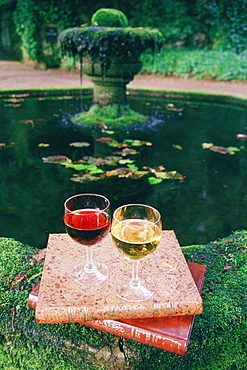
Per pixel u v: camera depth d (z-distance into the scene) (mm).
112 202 3166
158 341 1120
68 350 1384
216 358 1405
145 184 3572
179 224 2863
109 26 5297
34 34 10734
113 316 1110
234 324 1438
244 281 1753
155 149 4660
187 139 5129
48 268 1283
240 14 11094
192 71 10266
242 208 3166
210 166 4145
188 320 1167
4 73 9898
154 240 1112
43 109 6684
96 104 5926
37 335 1408
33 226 2756
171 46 11695
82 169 3879
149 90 8227
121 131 5418
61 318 1096
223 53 10891
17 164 3998
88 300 1127
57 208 3049
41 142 4781
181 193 3416
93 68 5406
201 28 11625
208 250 2133
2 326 1435
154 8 11180
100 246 1453
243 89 8391
